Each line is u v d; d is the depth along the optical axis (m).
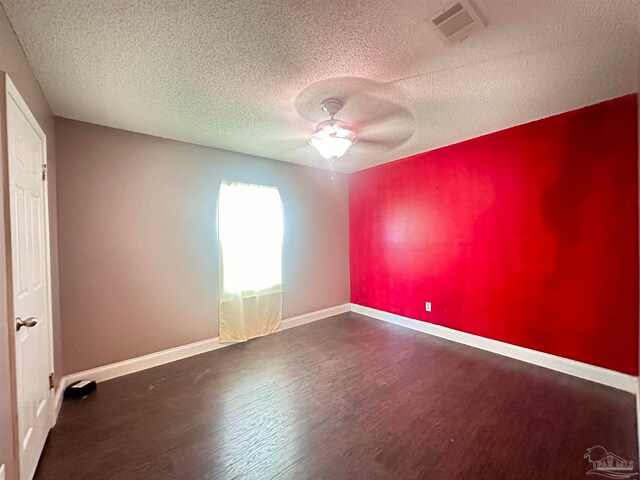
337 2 1.26
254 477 1.44
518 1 1.27
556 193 2.46
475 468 1.48
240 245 3.33
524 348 2.69
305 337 3.44
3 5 1.24
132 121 2.44
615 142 2.16
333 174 4.37
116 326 2.55
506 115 2.44
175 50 1.57
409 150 3.40
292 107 2.24
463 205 3.12
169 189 2.87
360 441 1.68
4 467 1.20
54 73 1.75
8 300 1.25
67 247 2.32
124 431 1.80
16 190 1.40
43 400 1.70
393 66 1.74
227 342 3.20
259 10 1.30
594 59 1.68
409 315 3.74
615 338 2.19
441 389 2.23
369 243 4.26
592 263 2.29
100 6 1.26
